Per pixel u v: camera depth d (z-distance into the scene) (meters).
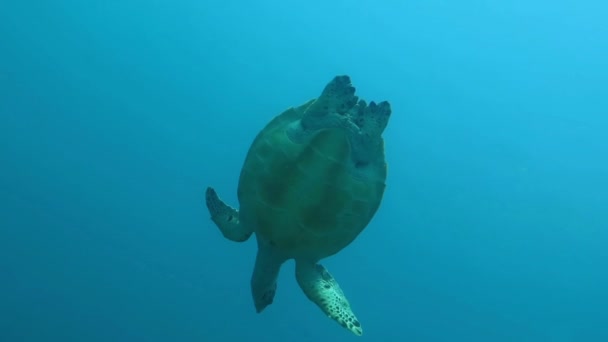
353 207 2.32
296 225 2.35
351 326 2.34
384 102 2.22
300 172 2.26
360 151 2.28
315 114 2.24
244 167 2.45
